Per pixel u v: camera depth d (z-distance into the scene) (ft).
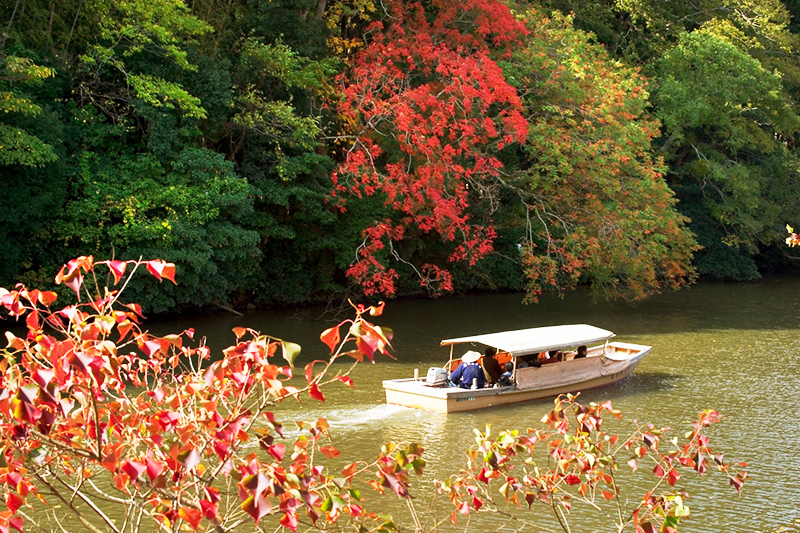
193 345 69.00
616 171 88.74
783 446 45.57
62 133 70.38
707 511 35.91
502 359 60.75
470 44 94.32
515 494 21.03
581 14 130.62
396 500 35.27
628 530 32.94
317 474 15.24
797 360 70.28
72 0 76.28
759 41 145.59
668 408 53.78
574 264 87.71
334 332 13.70
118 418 15.52
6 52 66.80
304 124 81.46
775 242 155.22
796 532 29.30
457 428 48.03
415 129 79.56
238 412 14.71
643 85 107.55
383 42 92.63
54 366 12.23
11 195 65.77
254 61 82.43
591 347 72.33
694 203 147.23
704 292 122.93
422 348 72.28
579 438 21.50
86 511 31.83
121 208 72.33
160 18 76.02
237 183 77.30
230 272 83.46
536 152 90.84
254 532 29.45
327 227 93.45
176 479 13.92
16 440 13.21
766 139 135.95
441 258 109.09
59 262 72.64
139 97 76.02
